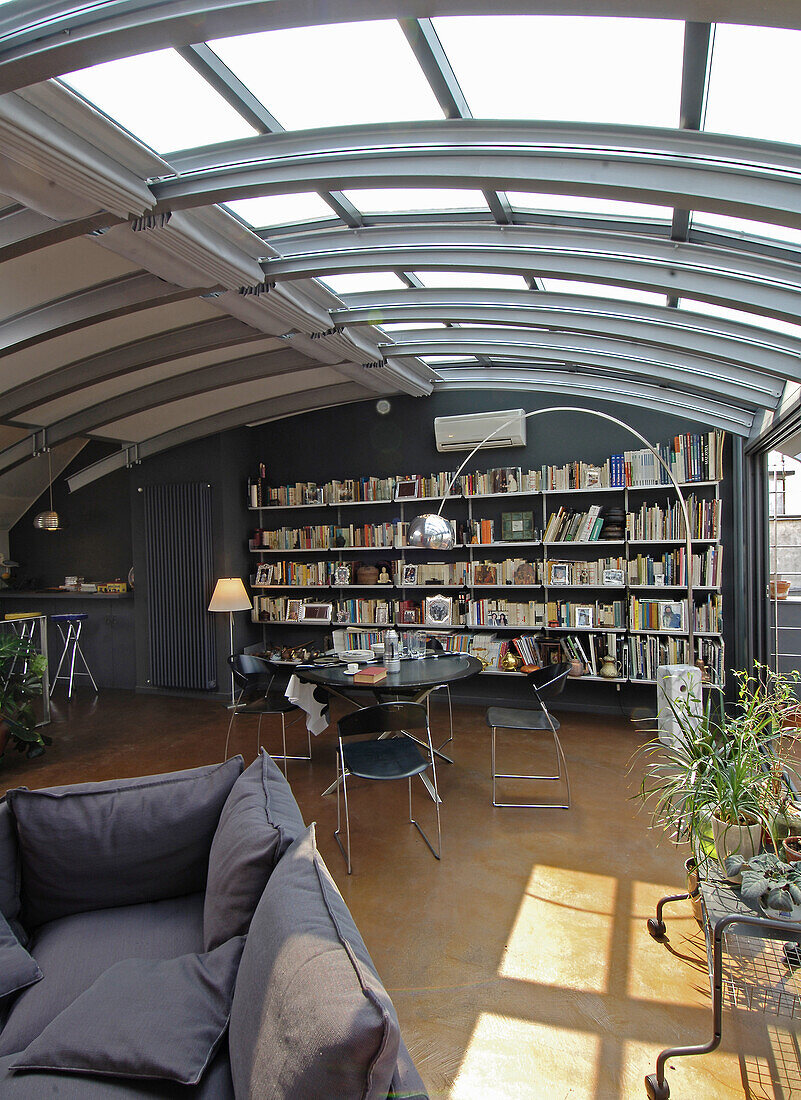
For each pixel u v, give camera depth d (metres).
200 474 7.27
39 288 3.77
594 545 6.00
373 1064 1.08
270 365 5.42
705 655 5.32
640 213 2.93
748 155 2.19
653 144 2.26
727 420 5.19
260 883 1.82
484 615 6.05
